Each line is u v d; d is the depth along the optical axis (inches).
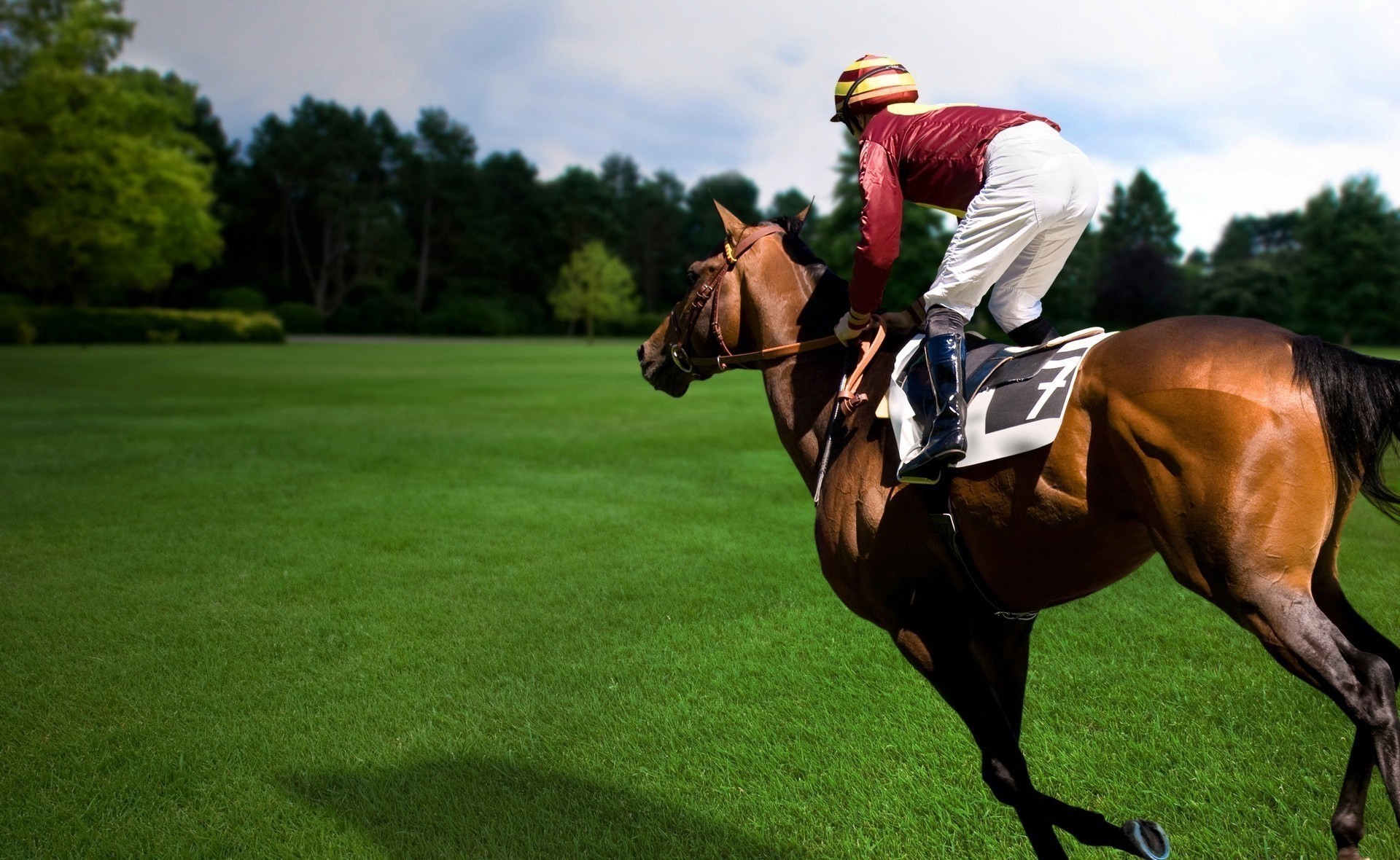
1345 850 80.2
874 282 98.6
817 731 136.6
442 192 2733.8
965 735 133.6
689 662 164.6
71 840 111.5
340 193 2544.3
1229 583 74.2
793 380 113.5
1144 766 123.4
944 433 87.1
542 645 175.6
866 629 179.6
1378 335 1804.9
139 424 498.6
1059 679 152.6
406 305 2571.4
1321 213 1818.4
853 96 109.0
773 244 118.0
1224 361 75.9
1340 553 222.4
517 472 360.2
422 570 226.8
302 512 289.0
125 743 136.7
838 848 108.3
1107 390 80.2
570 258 2938.0
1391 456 74.9
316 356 1275.8
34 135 1395.2
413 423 511.2
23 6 1380.4
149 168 1472.7
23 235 1429.6
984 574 91.1
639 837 110.5
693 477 346.6
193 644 177.6
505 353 1438.2
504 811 116.6
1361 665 69.5
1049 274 103.3
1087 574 86.2
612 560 232.5
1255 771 120.3
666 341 129.6
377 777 126.4
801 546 243.8
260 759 131.7
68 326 1501.0
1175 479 75.7
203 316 1674.5
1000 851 106.3
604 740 136.3
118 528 269.0
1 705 150.0
